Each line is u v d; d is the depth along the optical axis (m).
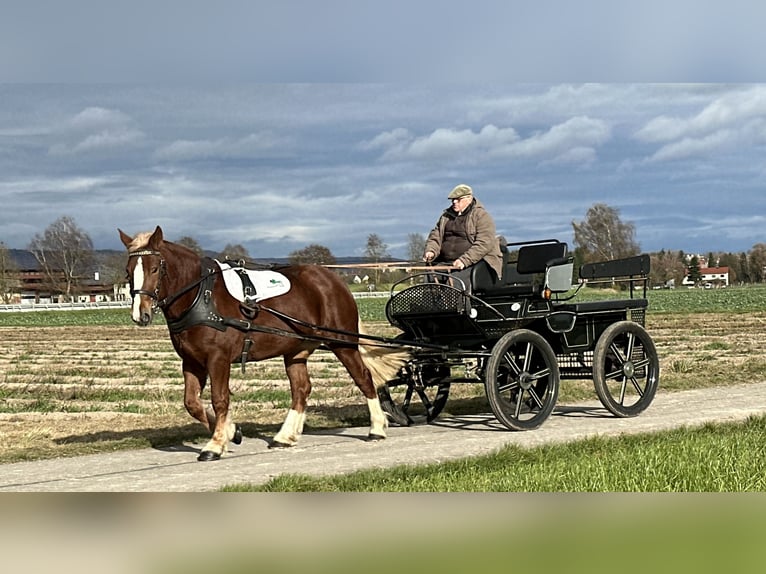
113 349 31.41
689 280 125.25
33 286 112.62
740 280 130.12
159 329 48.09
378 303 63.97
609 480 7.37
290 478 7.73
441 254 11.73
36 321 62.31
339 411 13.78
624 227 82.31
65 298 109.06
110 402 15.73
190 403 9.86
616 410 11.96
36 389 17.69
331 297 10.66
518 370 11.12
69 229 112.25
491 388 10.76
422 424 12.16
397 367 10.97
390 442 10.49
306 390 10.73
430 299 11.12
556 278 10.99
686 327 34.88
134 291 9.02
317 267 10.82
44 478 8.77
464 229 11.45
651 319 41.91
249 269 10.23
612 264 12.13
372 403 10.85
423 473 8.06
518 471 7.85
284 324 10.19
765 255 129.38
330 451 9.97
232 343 9.67
